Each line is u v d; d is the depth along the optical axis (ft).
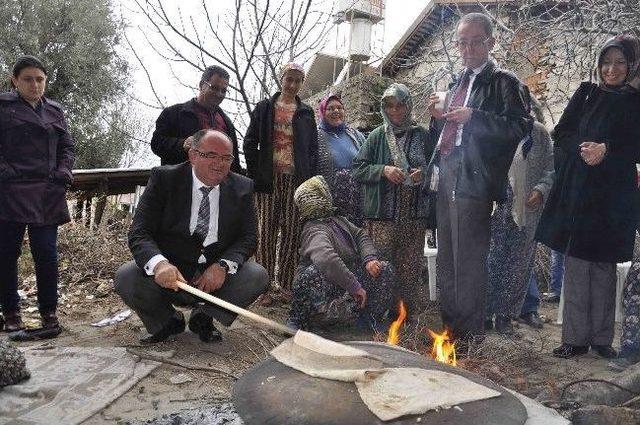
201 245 10.87
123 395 8.48
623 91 10.74
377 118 27.35
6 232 11.27
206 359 10.29
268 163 14.15
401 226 12.80
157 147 13.79
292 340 6.63
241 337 11.84
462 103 10.89
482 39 10.65
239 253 10.89
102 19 63.16
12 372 8.60
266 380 5.93
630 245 10.57
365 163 12.99
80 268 17.70
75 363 9.62
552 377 9.70
